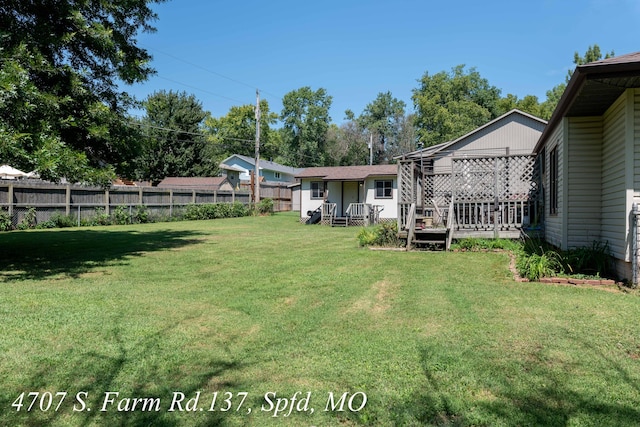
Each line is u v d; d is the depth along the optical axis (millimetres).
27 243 10617
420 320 4156
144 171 10500
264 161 40688
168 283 5977
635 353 3270
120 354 3328
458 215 10602
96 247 10039
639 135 5539
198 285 5840
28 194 14789
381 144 56062
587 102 6324
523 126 18422
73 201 16453
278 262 7797
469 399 2584
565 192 7270
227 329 3939
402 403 2549
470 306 4629
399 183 10711
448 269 6910
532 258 6402
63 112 7316
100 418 2424
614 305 4609
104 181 7492
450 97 43500
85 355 3303
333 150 54312
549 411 2438
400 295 5184
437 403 2539
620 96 5902
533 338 3600
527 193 10344
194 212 21656
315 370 3021
